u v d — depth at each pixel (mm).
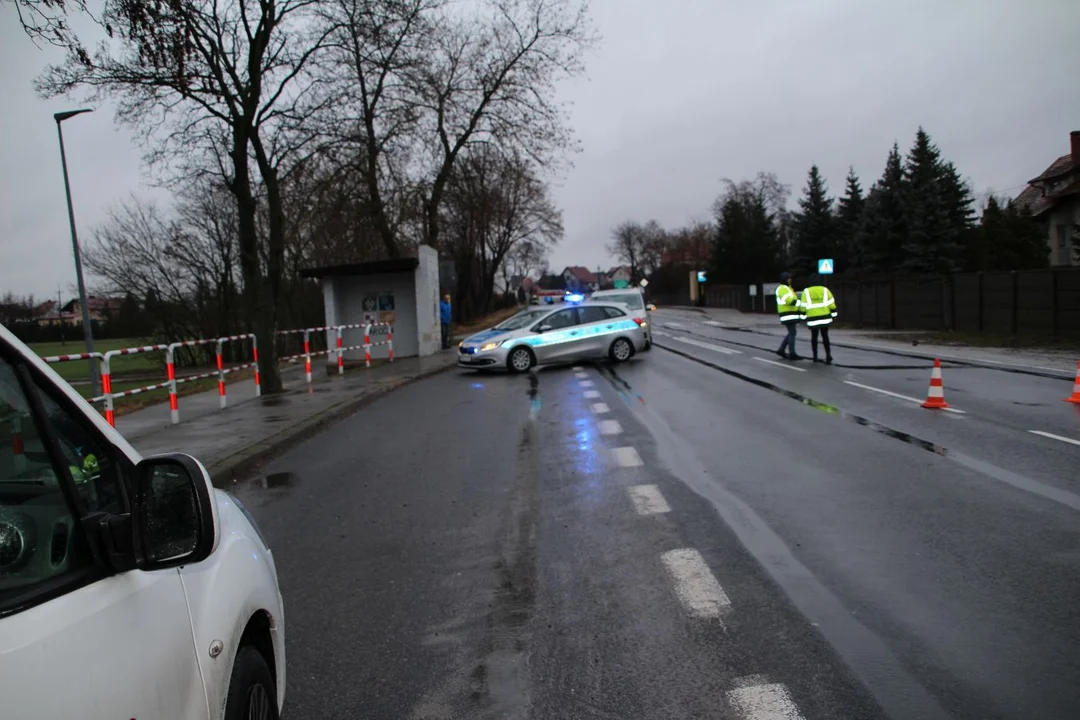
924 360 18344
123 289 38312
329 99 15969
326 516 6965
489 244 59219
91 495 2084
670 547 5555
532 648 4109
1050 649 3828
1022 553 5129
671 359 20891
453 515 6734
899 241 51688
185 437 10586
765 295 57969
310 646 4262
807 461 8039
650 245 134375
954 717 3271
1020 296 24328
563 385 16281
